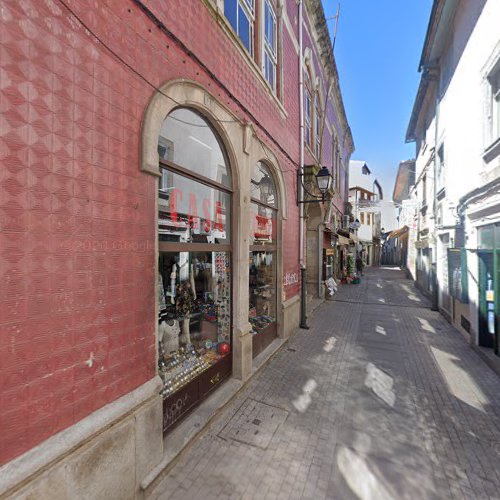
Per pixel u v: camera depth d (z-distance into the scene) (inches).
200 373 140.8
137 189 96.7
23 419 65.2
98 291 82.9
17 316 64.2
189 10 125.8
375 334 273.0
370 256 1378.0
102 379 84.1
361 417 139.6
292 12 280.2
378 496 95.8
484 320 219.8
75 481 73.5
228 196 170.6
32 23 66.6
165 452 108.7
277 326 243.6
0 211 61.3
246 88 181.5
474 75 241.0
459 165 279.4
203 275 157.2
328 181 283.6
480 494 96.7
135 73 96.1
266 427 131.2
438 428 131.3
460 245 274.7
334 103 533.6
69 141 74.8
